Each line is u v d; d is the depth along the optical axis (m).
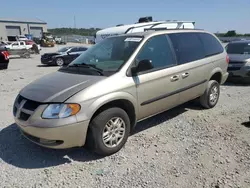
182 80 4.41
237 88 7.75
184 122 4.72
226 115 5.08
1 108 5.94
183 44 4.62
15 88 8.51
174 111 5.35
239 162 3.25
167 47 4.28
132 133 4.25
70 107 3.05
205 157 3.40
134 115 3.77
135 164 3.28
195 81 4.76
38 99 3.19
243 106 5.70
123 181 2.92
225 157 3.38
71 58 17.92
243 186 2.75
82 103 3.10
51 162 3.38
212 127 4.46
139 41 3.96
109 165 3.28
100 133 3.32
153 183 2.86
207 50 5.21
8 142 4.01
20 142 4.00
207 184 2.81
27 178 3.02
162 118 4.95
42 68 15.98
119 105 3.67
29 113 3.18
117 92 3.41
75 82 3.38
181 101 4.59
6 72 13.47
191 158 3.39
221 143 3.81
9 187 2.85
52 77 3.78
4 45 29.20
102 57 4.09
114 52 4.05
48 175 3.08
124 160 3.39
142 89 3.74
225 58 5.71
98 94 3.22
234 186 2.76
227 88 7.76
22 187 2.85
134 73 3.64
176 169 3.13
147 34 4.13
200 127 4.47
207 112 5.28
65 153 3.61
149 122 4.75
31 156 3.55
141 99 3.77
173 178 2.95
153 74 3.88
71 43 57.94
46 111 3.07
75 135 3.12
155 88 3.93
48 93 3.24
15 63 19.62
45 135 3.06
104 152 3.42
